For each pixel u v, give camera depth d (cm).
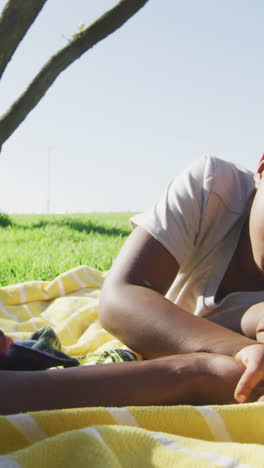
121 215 1368
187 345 143
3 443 97
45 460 84
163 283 176
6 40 414
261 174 182
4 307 283
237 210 186
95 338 236
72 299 295
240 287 188
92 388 118
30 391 114
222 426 108
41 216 1230
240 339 141
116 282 167
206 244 185
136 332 153
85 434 88
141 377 122
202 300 185
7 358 155
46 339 177
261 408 112
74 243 665
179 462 87
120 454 87
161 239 175
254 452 91
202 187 185
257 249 163
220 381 126
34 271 419
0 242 676
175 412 107
